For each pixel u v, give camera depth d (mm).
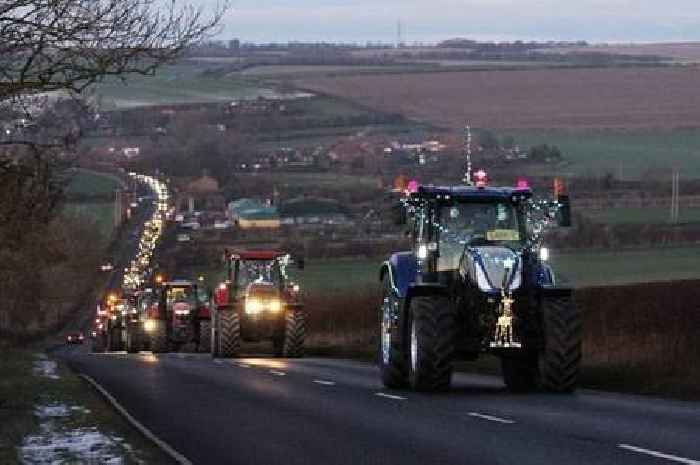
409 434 34344
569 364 47062
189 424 39281
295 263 94375
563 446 30375
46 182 54188
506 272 47781
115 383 59031
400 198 51938
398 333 50625
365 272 171500
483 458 29031
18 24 39969
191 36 41406
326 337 116438
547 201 49844
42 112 48906
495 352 48188
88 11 40219
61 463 31750
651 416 36719
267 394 49188
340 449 31938
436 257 50188
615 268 158000
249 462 30422
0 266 126500
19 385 58875
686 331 63188
